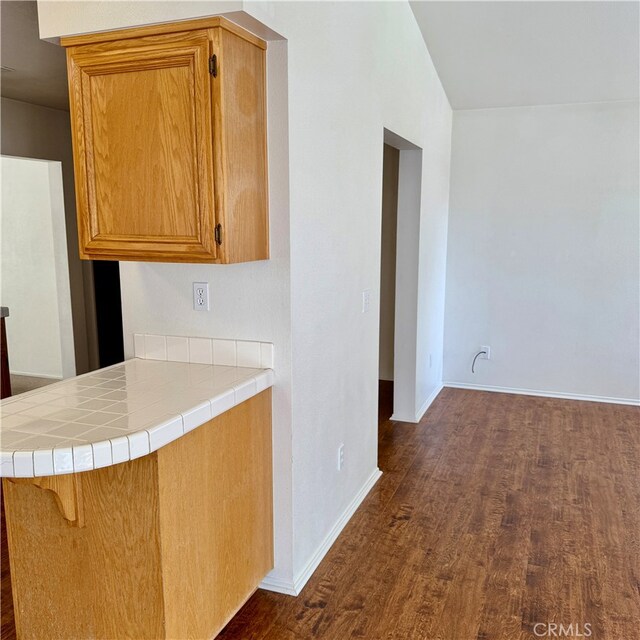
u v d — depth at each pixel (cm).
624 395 491
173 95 189
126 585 179
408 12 357
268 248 221
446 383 544
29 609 194
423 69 400
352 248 289
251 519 221
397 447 396
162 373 222
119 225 204
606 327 488
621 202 469
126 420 168
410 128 375
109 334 537
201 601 193
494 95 468
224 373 221
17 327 560
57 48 272
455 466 365
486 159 499
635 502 316
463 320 527
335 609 229
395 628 218
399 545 275
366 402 326
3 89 354
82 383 208
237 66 192
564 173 480
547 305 501
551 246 492
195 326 237
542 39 389
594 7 355
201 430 187
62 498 171
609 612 227
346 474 299
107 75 196
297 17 213
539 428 432
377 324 337
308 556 255
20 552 192
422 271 438
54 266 536
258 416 221
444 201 496
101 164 202
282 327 224
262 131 212
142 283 242
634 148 460
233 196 194
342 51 259
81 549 182
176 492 176
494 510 308
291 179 216
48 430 161
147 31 188
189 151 190
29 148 407
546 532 286
